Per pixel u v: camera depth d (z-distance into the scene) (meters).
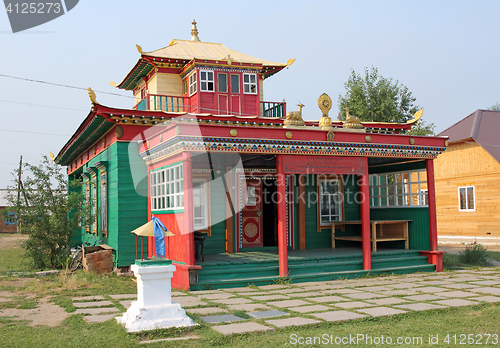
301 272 10.98
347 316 6.92
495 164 21.73
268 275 10.59
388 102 34.12
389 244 14.57
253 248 14.13
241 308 7.56
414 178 13.96
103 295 8.97
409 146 12.06
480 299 8.30
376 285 10.03
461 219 23.22
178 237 10.09
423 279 10.88
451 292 9.05
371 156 11.58
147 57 16.38
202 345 5.57
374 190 15.48
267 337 5.89
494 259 15.28
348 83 35.91
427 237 13.11
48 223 13.41
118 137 12.14
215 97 16.36
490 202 21.83
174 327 6.10
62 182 14.04
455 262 14.24
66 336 5.89
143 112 12.13
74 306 7.81
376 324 6.63
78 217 13.82
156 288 6.29
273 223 15.06
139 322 6.05
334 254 12.55
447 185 24.09
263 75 18.55
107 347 5.41
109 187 13.22
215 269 10.38
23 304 8.05
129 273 11.63
